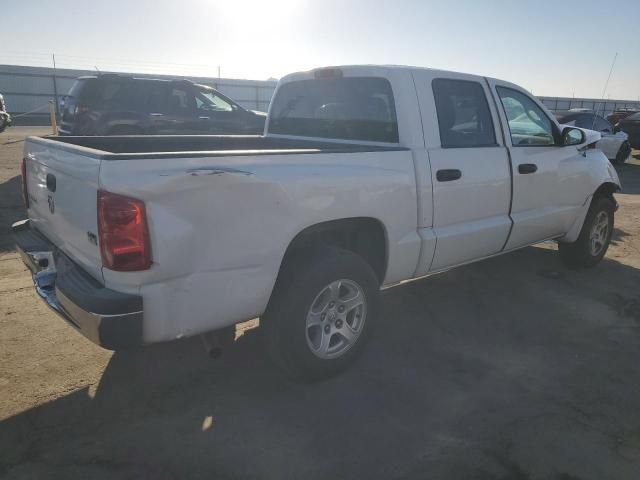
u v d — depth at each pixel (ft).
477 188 13.17
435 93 12.66
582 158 16.75
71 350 11.88
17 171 34.60
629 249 21.07
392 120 12.25
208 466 8.35
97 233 8.11
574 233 17.13
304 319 10.05
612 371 11.44
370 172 10.82
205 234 8.44
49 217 10.48
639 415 9.85
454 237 12.81
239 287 9.06
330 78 13.79
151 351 11.98
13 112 106.01
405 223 11.68
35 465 8.29
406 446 8.88
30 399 9.99
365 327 11.25
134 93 34.45
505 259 19.36
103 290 8.14
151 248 7.95
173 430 9.22
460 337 13.02
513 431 9.29
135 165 7.83
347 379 10.97
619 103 149.07
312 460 8.52
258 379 10.92
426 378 11.05
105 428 9.24
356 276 10.75
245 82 120.47
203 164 8.40
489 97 13.92
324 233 11.41
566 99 140.15
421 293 15.92
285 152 9.60
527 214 15.02
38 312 13.78
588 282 17.06
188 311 8.56
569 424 9.52
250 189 8.85
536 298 15.61
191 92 36.32
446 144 12.69
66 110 35.55
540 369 11.50
